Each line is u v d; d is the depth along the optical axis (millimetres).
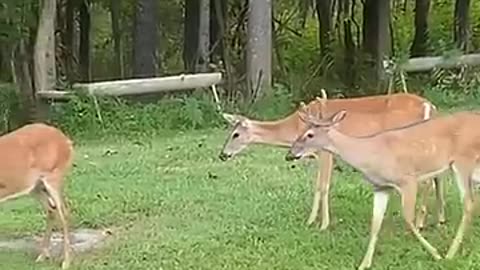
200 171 11469
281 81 19203
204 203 9750
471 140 7746
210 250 8039
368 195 9812
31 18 16953
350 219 8945
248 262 7688
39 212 9648
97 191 10398
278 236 8391
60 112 15094
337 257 7770
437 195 8672
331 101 8734
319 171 8766
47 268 7762
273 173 11242
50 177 7773
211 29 20250
